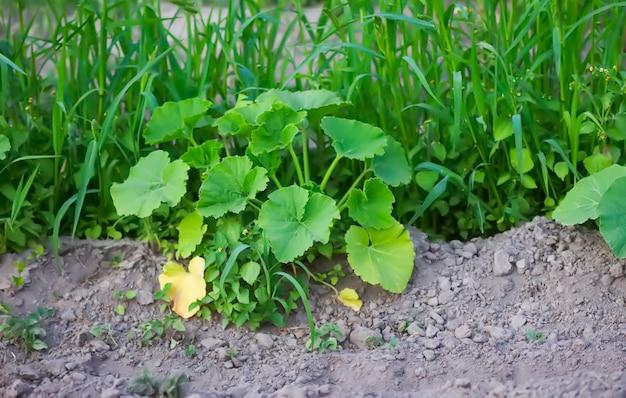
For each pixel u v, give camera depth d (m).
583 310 4.04
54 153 4.45
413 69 4.25
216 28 4.55
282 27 7.07
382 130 4.31
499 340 3.88
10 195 4.32
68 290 4.21
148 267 4.29
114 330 4.01
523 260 4.22
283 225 3.98
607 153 4.36
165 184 4.16
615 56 4.54
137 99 4.66
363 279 4.08
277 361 3.87
